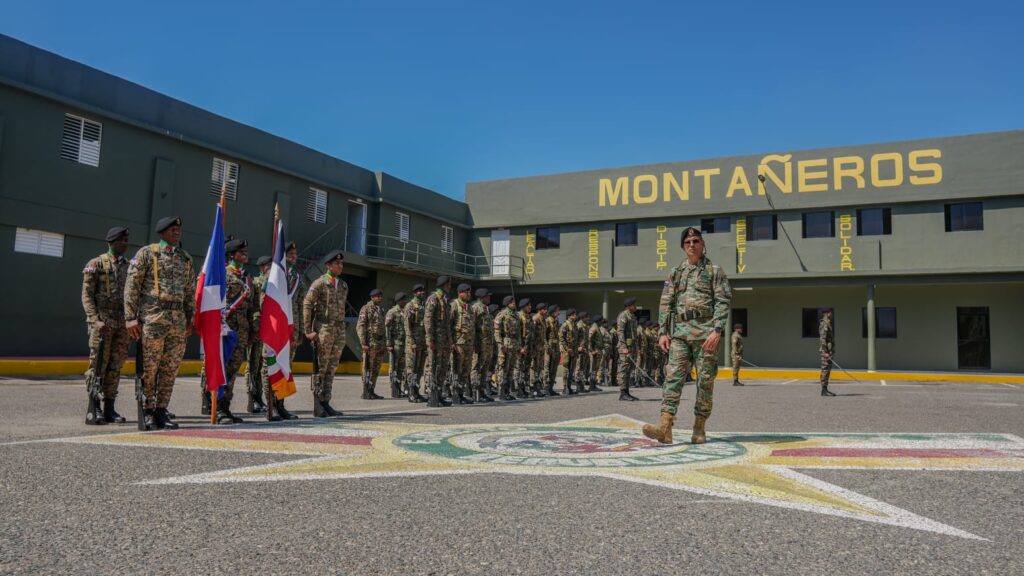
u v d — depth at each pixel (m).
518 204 29.55
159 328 6.16
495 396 12.38
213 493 3.60
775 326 26.45
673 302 5.81
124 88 17.64
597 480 4.05
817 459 4.84
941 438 6.04
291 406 9.41
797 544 2.79
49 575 2.35
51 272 16.19
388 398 11.66
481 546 2.73
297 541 2.77
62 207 16.28
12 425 6.45
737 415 8.52
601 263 28.00
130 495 3.53
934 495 3.71
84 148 16.80
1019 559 2.62
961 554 2.68
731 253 25.84
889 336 25.17
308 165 22.94
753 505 3.46
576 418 7.93
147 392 6.20
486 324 11.52
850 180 24.47
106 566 2.45
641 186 27.45
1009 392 14.40
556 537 2.87
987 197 22.89
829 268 24.56
